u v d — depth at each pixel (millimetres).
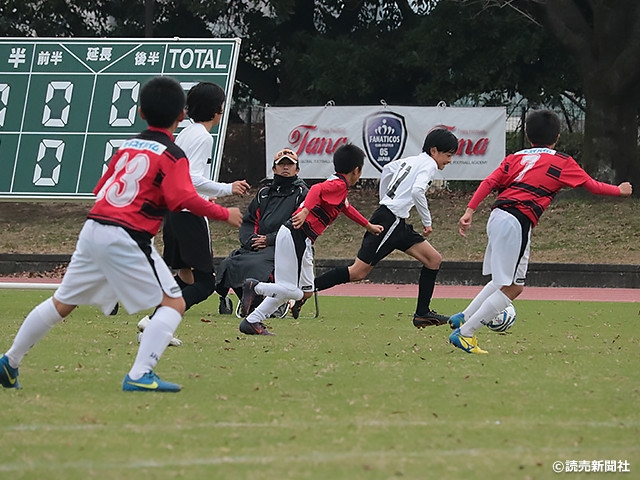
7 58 46062
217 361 25609
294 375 23203
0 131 45375
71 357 26031
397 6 94000
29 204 82312
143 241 19938
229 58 44812
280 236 31797
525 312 43188
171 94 20531
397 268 63156
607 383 22344
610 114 77500
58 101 45312
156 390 20594
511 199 27516
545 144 28328
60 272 65938
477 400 19984
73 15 92750
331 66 87125
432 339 31562
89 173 44406
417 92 87312
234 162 84875
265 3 86938
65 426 17125
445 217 75375
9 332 32188
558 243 68500
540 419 18094
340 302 48281
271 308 31953
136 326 34594
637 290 59469
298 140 73562
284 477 13906
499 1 81500
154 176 19922
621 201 75188
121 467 14406
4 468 14312
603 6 75438
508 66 84500
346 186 32062
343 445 15883
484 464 14750
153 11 87812
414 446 15859
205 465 14547
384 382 22234
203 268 29516
